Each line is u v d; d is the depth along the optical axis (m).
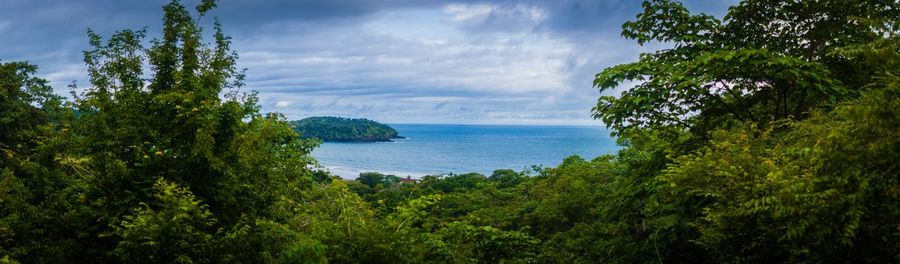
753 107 9.82
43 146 9.10
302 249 7.47
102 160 8.80
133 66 9.71
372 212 8.65
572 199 16.84
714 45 9.30
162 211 7.23
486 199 23.94
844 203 4.55
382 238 7.95
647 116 9.48
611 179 17.41
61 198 8.45
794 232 4.66
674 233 7.53
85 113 9.48
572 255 10.47
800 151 4.76
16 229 7.81
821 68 7.60
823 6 8.70
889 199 4.36
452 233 10.05
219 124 9.27
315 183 13.31
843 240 4.46
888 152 4.01
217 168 8.77
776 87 8.79
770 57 7.68
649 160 9.53
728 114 9.64
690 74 8.48
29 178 9.03
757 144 6.76
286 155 11.48
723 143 6.36
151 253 6.98
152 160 8.86
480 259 10.12
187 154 9.12
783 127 8.25
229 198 9.19
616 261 8.80
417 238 8.84
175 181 8.80
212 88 9.82
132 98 9.48
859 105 4.16
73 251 8.23
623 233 9.52
